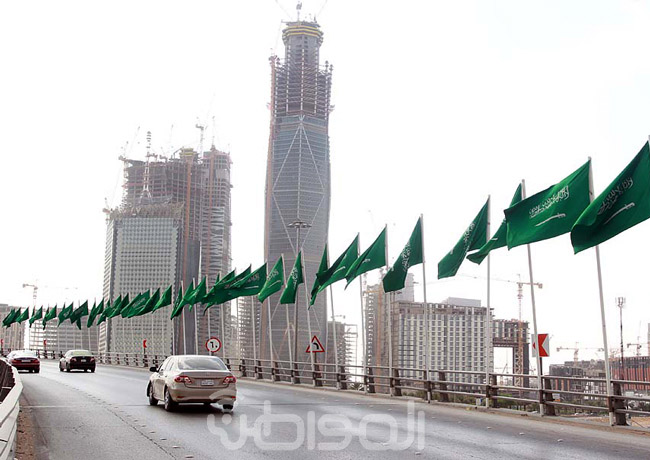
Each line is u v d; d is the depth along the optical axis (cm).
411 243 3059
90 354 5384
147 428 1711
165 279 19050
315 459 1255
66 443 1452
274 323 14138
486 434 1666
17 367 5022
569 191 2136
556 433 1728
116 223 19425
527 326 12656
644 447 1485
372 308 10294
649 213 1841
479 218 2736
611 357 12319
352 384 3519
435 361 11675
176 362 2223
